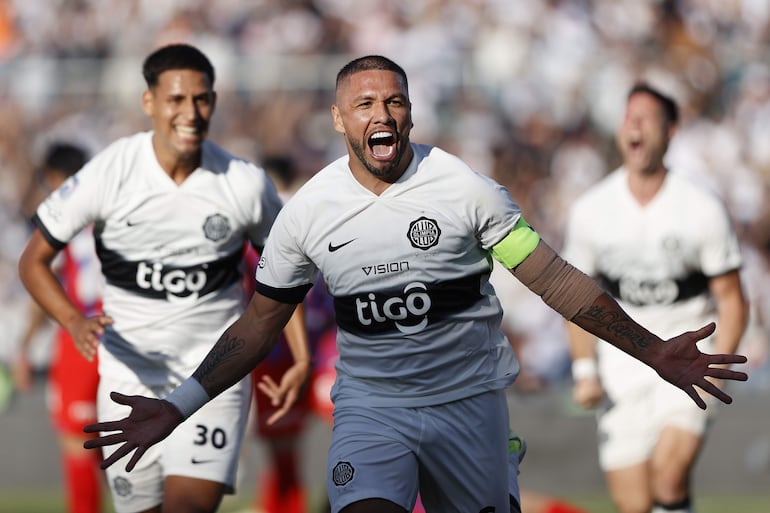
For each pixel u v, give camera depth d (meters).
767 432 32.12
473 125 50.88
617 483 22.08
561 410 32.78
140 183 18.20
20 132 50.44
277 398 18.88
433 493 15.55
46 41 56.31
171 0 56.31
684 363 14.40
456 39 53.59
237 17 56.06
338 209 14.45
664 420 21.58
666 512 21.53
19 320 42.56
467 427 15.06
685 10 55.44
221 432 18.17
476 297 14.84
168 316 18.44
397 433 14.88
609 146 50.16
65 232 18.36
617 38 54.22
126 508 18.66
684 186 21.73
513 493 16.22
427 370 14.84
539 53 52.62
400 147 14.12
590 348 22.42
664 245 21.55
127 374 18.66
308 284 15.22
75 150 25.19
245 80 51.75
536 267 14.52
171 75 17.97
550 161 49.84
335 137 51.12
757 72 52.25
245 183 18.41
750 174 48.69
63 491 32.56
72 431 25.03
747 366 38.56
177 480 17.97
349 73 14.26
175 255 18.33
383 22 55.59
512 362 15.59
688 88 51.81
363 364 15.08
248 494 31.78
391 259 14.43
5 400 33.59
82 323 17.98
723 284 21.47
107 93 51.28
